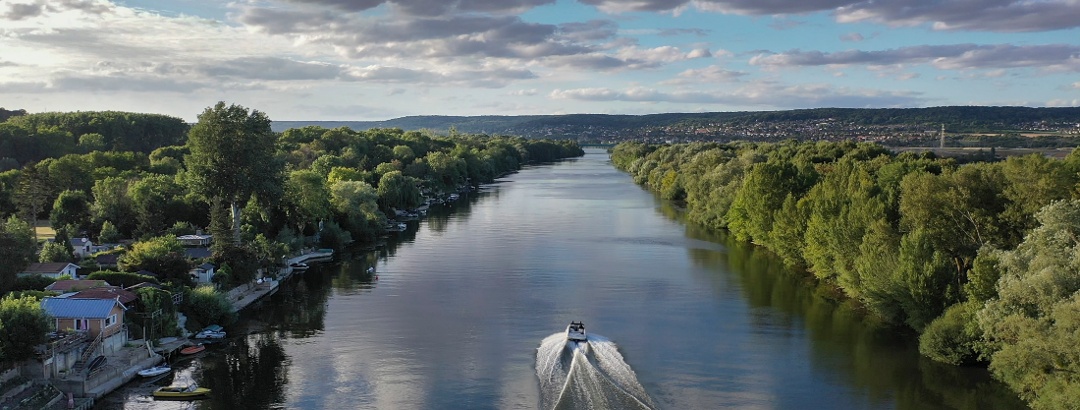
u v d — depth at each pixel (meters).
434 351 100.25
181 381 86.88
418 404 82.50
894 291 105.62
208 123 162.00
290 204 182.00
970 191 107.50
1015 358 76.38
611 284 139.38
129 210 173.12
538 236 197.62
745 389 86.88
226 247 135.12
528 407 81.81
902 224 115.00
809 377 90.38
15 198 181.88
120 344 94.81
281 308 124.12
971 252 107.12
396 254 173.88
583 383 88.56
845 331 108.94
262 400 83.19
